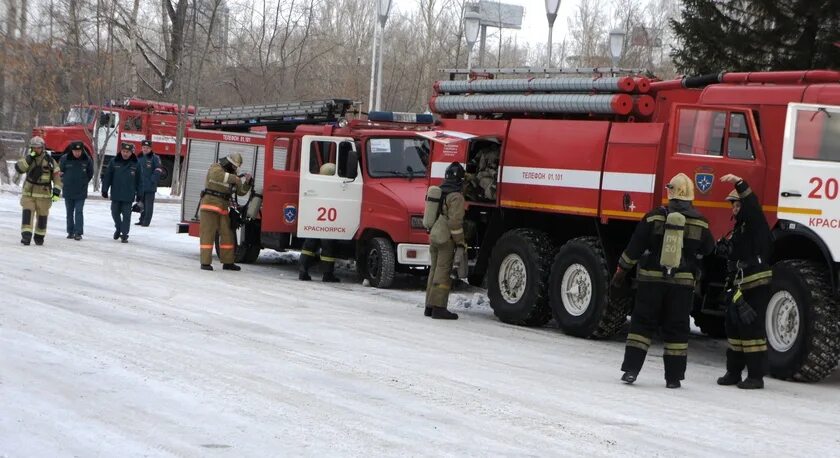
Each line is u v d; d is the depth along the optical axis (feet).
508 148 44.73
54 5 121.49
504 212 45.62
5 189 108.37
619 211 39.40
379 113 56.44
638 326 31.76
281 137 57.47
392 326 40.70
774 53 72.13
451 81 49.03
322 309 44.04
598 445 23.41
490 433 23.93
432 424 24.47
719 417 27.53
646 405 28.48
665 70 120.47
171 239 73.92
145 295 43.88
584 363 35.42
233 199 58.54
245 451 21.33
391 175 54.80
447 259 43.98
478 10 79.97
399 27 149.18
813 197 34.42
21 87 124.77
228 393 26.45
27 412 23.54
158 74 131.13
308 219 53.88
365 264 54.85
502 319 45.14
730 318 32.99
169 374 28.30
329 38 138.41
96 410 24.04
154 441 21.76
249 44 134.10
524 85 44.42
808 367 33.86
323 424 23.86
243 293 47.44
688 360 39.11
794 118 34.91
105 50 116.57
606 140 40.19
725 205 36.40
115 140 124.57
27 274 47.62
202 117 72.08
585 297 41.42
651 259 31.55
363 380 29.09
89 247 63.98
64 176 68.03
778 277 34.99
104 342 32.27
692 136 37.09
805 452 24.03
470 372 31.58
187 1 120.26
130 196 69.46
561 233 44.73
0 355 29.32
